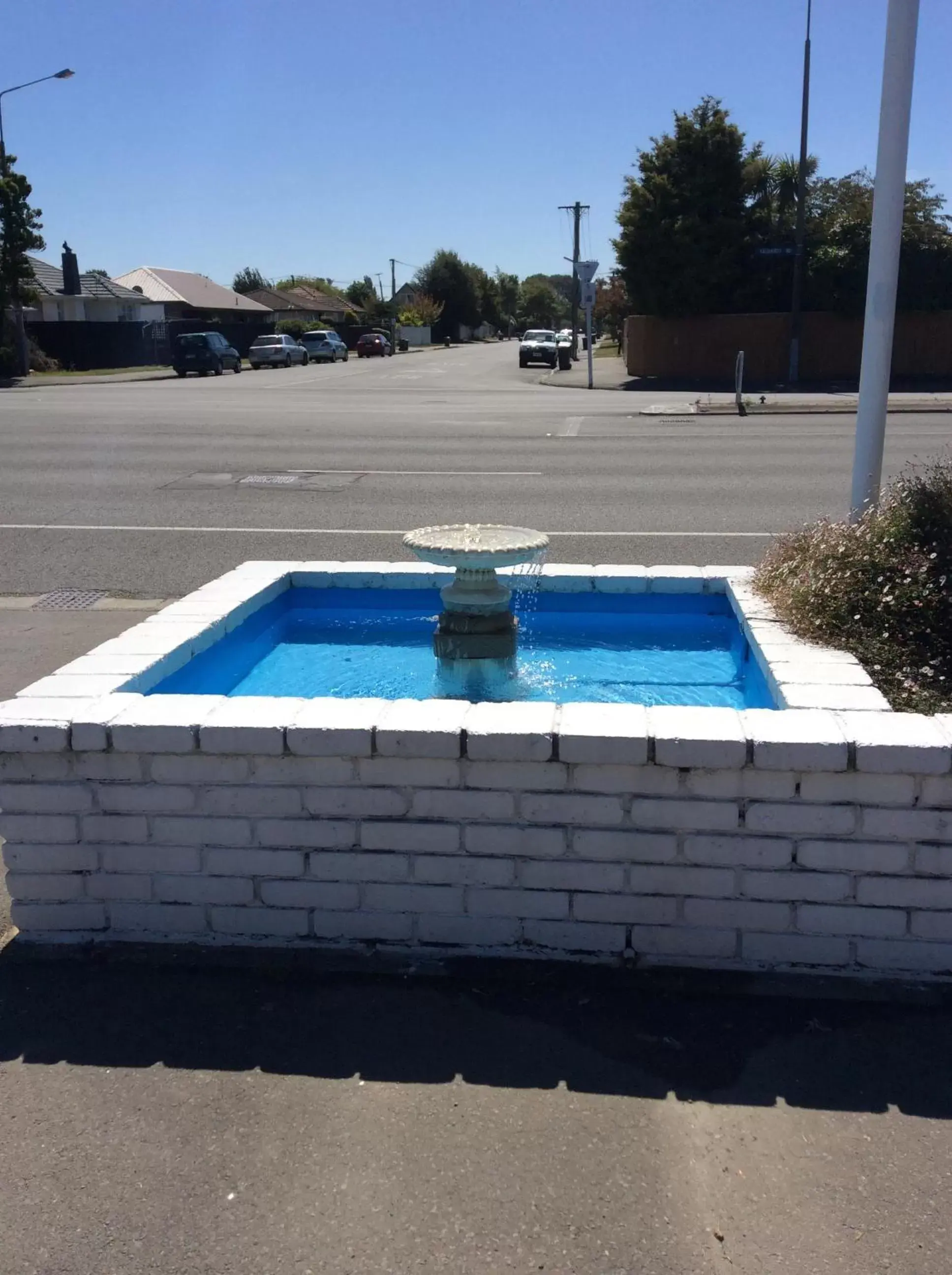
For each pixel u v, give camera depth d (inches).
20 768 130.6
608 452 666.2
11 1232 93.8
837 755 118.8
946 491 194.1
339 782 126.9
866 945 124.5
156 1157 101.6
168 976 127.6
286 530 425.4
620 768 122.6
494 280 5270.7
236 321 3016.7
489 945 129.7
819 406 976.9
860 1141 103.0
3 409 986.1
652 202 1332.4
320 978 126.7
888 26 212.1
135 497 505.7
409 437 757.9
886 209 217.0
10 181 1481.3
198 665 180.7
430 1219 94.8
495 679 194.1
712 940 126.4
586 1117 106.1
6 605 316.8
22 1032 118.8
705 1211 95.3
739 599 200.5
